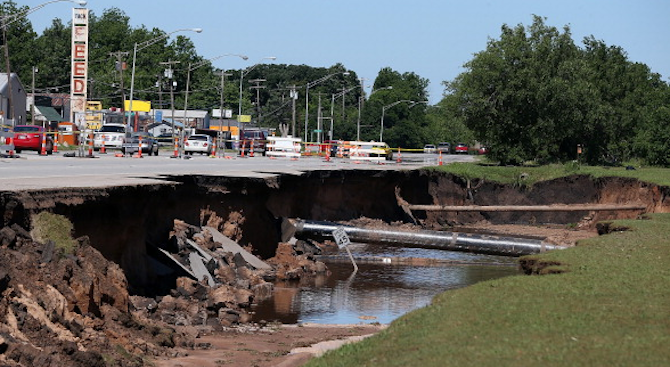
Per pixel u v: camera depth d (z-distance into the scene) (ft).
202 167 255.50
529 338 68.54
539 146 460.14
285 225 228.84
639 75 636.07
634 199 342.85
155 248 156.04
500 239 222.89
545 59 460.55
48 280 95.91
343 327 137.69
